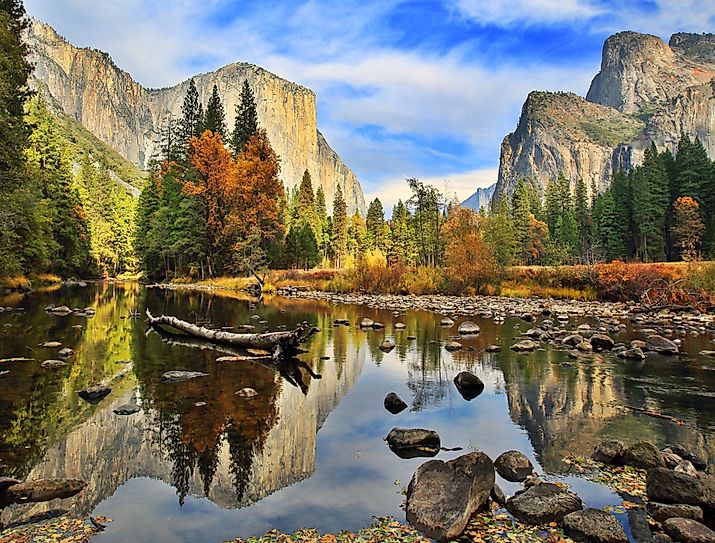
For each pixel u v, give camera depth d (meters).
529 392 10.28
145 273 62.84
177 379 10.95
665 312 26.36
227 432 7.69
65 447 7.01
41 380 10.66
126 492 5.69
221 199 48.41
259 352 14.57
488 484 5.52
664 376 11.59
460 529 4.82
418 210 52.72
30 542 4.58
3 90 22.62
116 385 10.38
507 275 40.19
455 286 39.47
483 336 17.94
